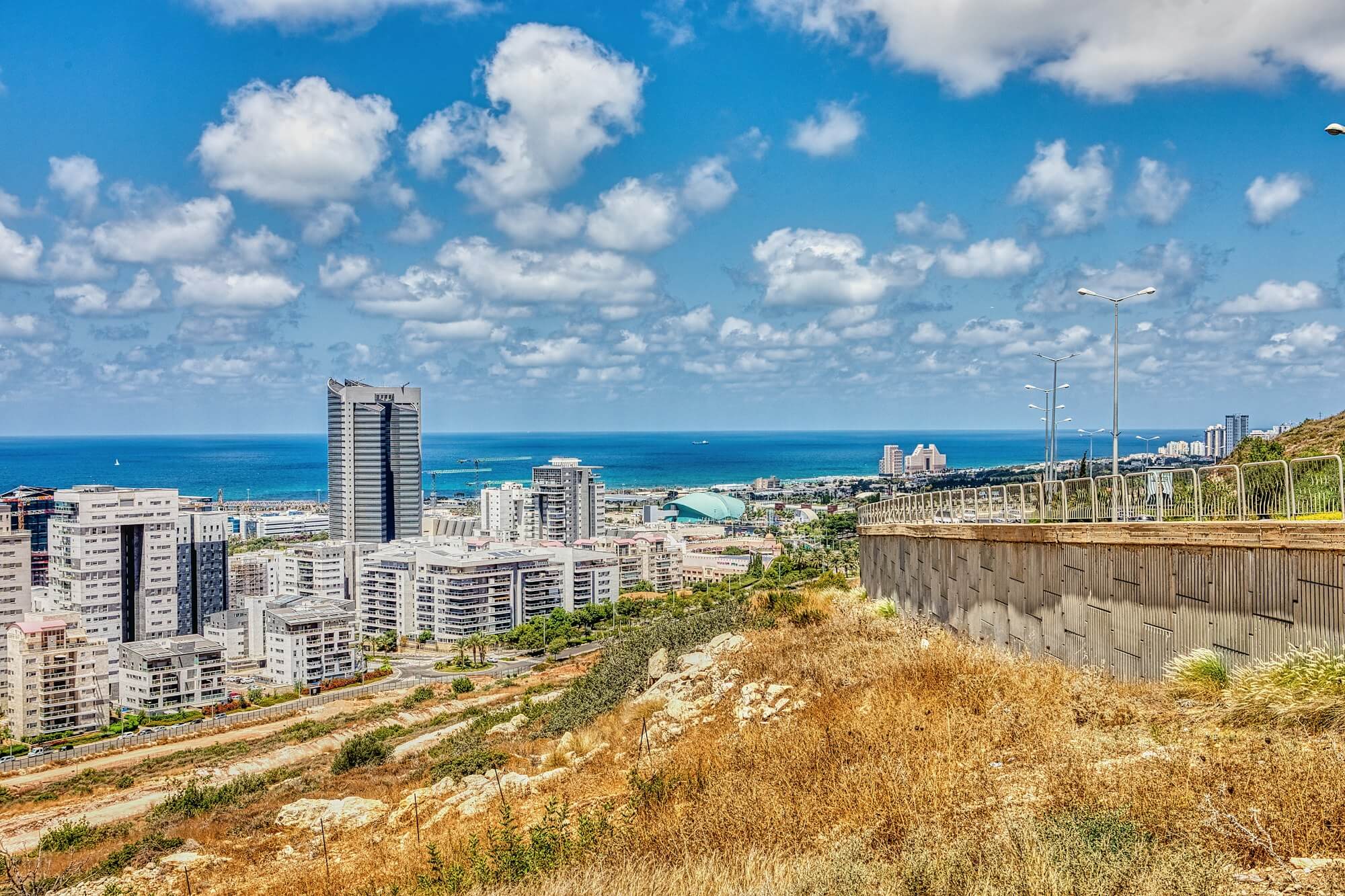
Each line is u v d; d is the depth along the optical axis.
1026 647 25.62
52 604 181.25
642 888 12.17
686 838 14.02
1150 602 19.38
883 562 46.78
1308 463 16.92
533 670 135.50
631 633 64.94
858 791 13.87
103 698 128.25
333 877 19.95
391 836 23.84
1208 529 17.36
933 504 39.09
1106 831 10.23
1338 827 9.74
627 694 39.06
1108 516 23.70
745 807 14.51
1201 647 17.67
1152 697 16.73
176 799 54.06
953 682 19.70
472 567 197.50
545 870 14.57
